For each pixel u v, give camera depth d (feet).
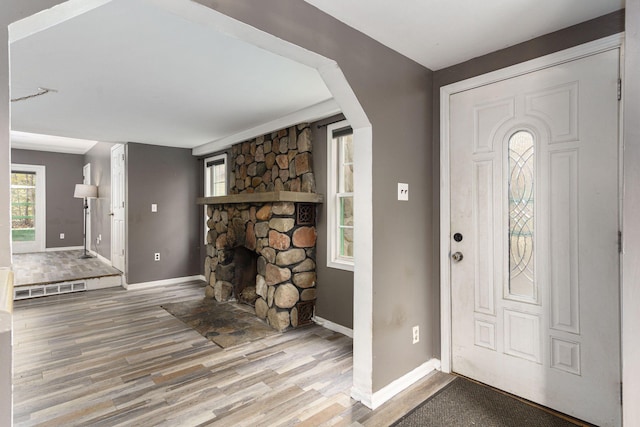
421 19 5.85
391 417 6.31
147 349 9.49
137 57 7.41
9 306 2.26
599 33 5.77
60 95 9.80
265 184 13.42
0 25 2.96
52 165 26.09
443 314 7.97
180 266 18.15
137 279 16.71
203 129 14.02
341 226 11.18
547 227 6.47
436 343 8.13
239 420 6.28
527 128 6.70
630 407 3.68
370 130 6.61
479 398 6.87
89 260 21.74
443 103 7.93
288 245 11.09
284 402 6.86
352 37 6.12
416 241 7.69
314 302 11.76
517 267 6.91
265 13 4.82
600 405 5.89
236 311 12.97
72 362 8.67
